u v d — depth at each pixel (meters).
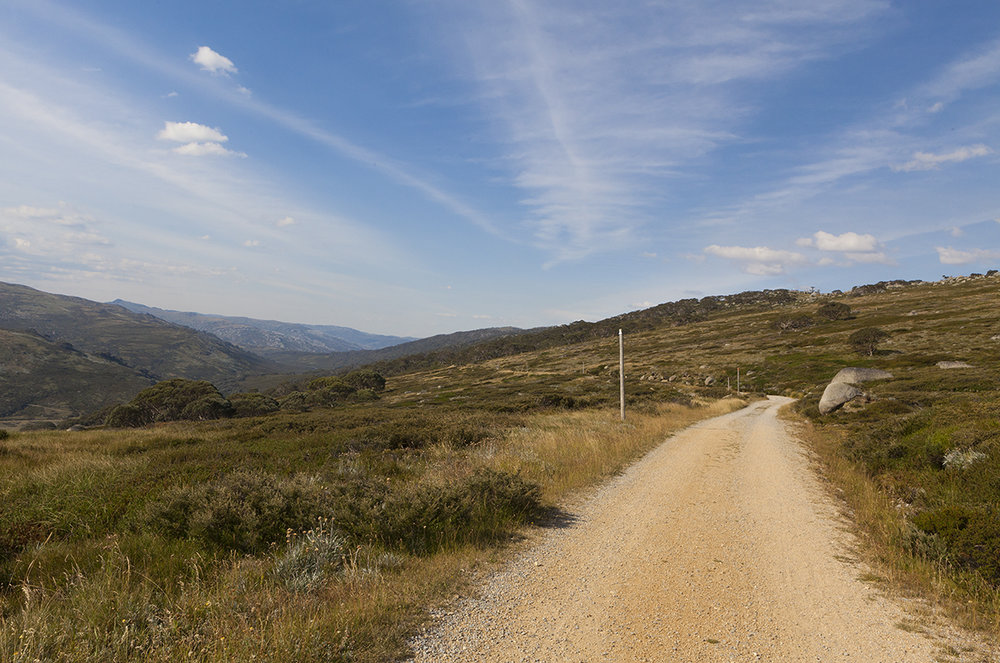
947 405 13.26
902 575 5.51
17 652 3.11
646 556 6.25
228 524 5.92
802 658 3.84
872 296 152.25
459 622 4.31
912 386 26.73
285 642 3.49
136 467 9.85
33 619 3.52
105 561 4.89
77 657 3.16
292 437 16.31
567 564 5.91
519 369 124.88
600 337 168.00
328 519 6.41
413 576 5.19
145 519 6.05
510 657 3.75
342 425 18.73
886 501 8.40
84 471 9.24
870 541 6.84
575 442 14.72
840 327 101.81
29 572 4.58
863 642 4.10
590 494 9.70
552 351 149.75
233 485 6.84
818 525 7.78
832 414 26.25
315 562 5.15
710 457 14.81
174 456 11.17
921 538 5.95
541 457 12.25
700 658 3.82
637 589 5.19
